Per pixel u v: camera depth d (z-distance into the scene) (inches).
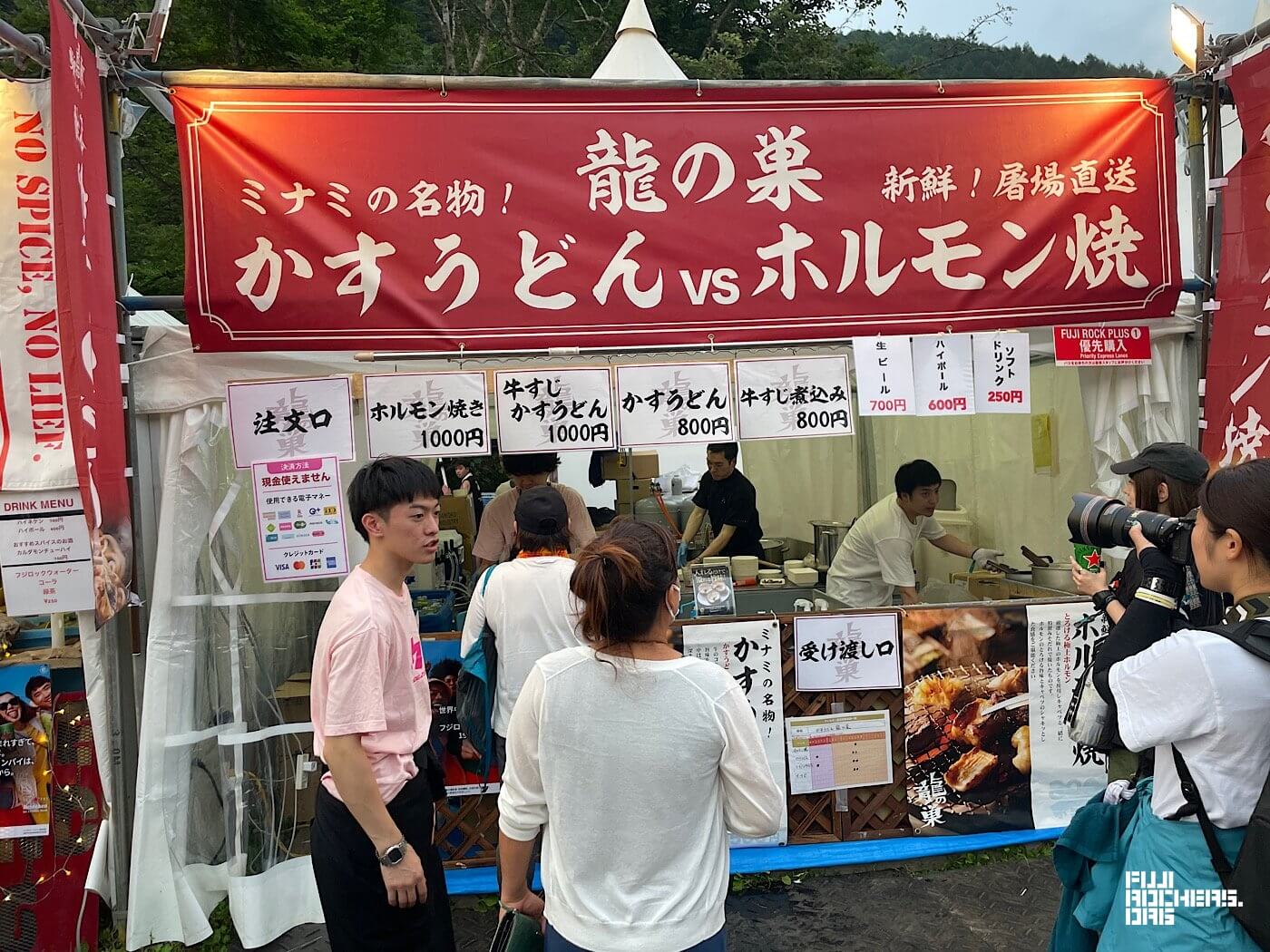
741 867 135.6
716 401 138.9
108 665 124.8
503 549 162.7
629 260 136.6
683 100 137.6
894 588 175.2
